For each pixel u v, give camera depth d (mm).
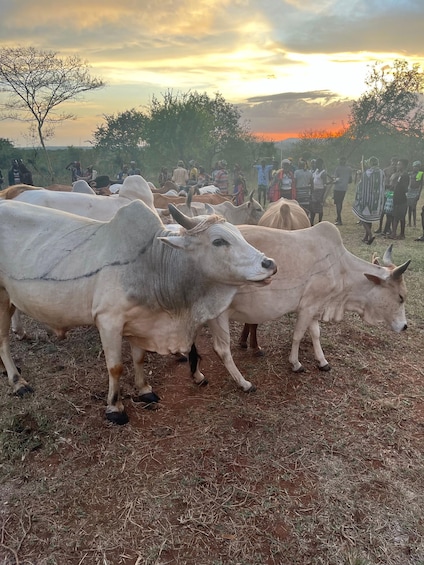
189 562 2684
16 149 28953
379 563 2680
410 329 5766
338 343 5348
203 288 3594
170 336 3803
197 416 3947
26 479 3260
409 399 4258
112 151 33312
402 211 10773
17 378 4293
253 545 2781
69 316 3789
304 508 3037
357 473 3348
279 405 4133
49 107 21812
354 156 27188
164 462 3424
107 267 3568
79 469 3348
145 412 4020
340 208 12938
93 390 4332
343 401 4203
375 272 4547
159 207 9500
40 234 3902
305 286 4312
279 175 12500
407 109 24562
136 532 2861
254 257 3309
